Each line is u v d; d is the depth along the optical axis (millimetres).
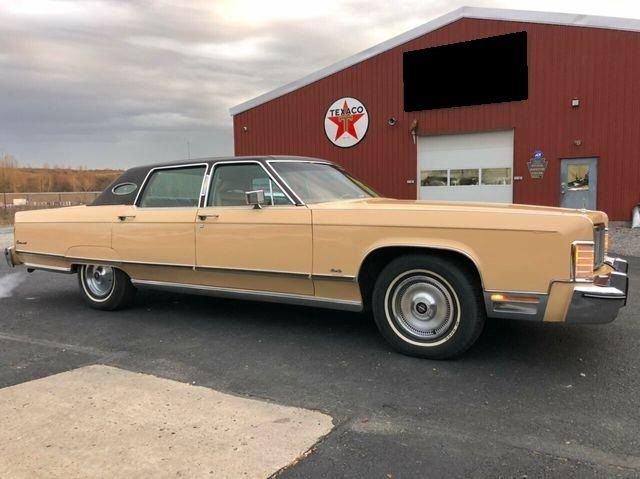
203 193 5199
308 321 5418
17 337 5031
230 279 5035
